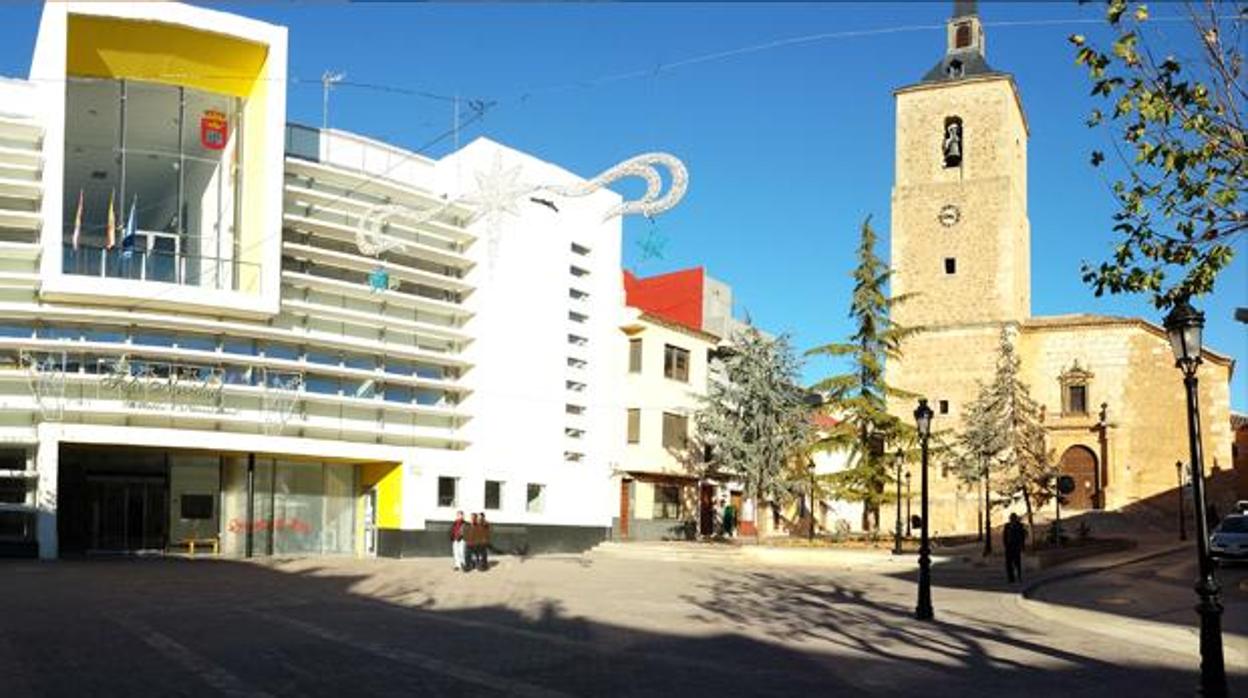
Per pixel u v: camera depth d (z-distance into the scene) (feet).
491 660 46.19
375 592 77.97
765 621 63.57
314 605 67.46
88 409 102.06
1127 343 200.03
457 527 103.14
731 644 53.06
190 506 114.42
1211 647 39.27
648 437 153.38
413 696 37.58
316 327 116.26
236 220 112.98
